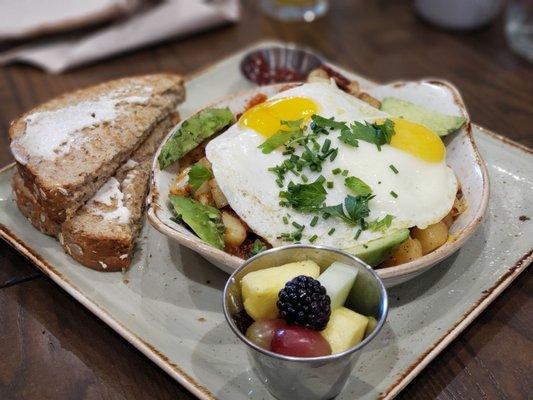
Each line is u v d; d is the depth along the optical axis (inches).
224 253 10.7
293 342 8.8
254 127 12.3
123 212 12.6
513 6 22.8
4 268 12.8
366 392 9.9
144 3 22.1
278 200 11.5
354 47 21.9
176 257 12.7
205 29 22.2
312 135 11.9
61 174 12.4
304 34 22.5
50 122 14.1
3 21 20.8
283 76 17.7
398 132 12.0
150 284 12.1
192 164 13.2
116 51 20.6
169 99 15.5
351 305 10.2
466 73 20.4
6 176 14.4
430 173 11.8
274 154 11.9
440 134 13.2
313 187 11.3
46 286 12.4
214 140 12.4
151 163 14.5
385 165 11.5
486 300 11.2
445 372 10.7
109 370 10.9
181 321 11.4
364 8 24.1
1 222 13.3
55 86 19.5
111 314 11.2
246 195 11.7
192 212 11.7
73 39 21.4
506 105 18.6
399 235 10.8
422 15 23.3
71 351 11.2
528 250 12.2
